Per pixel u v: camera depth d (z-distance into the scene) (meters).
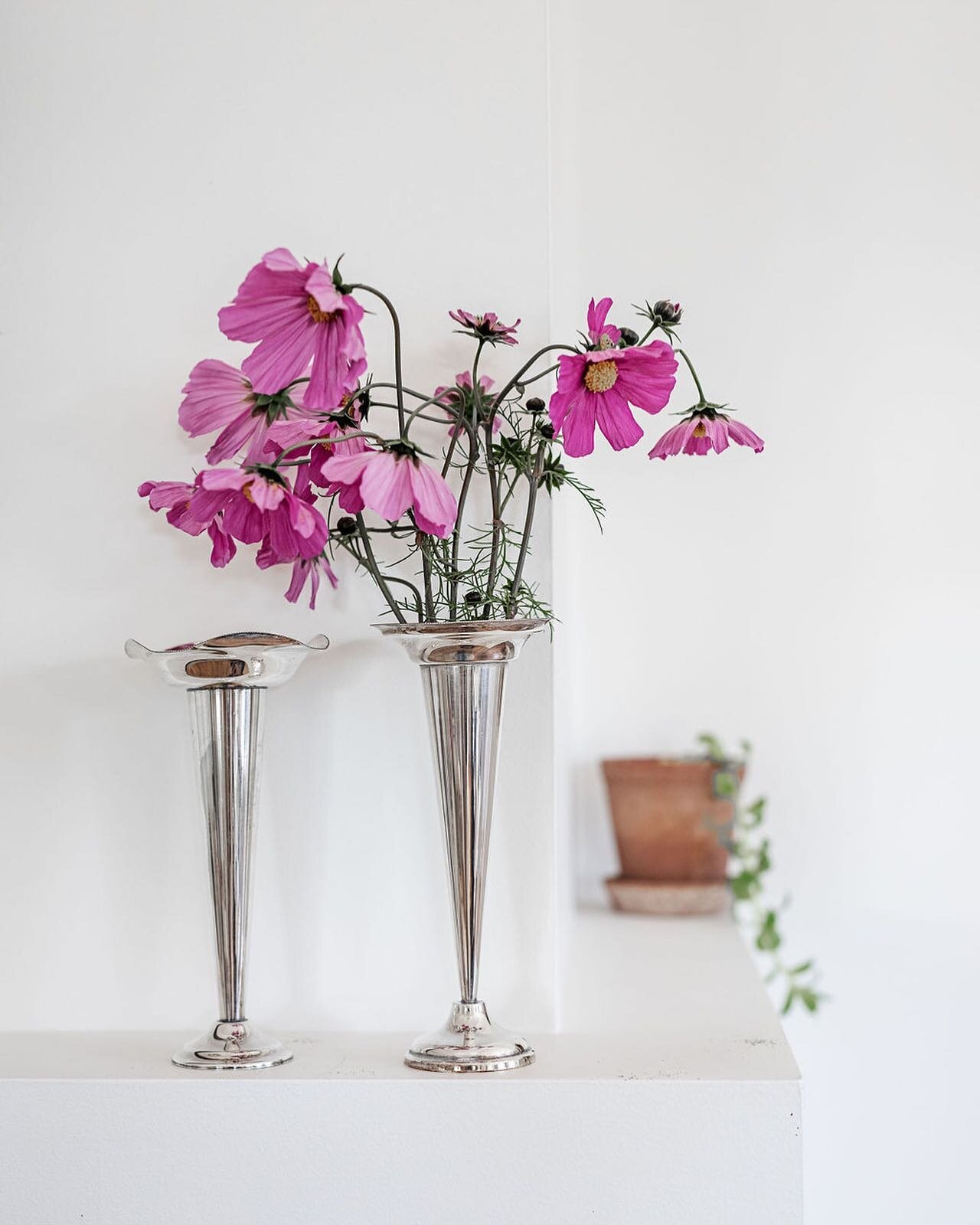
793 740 1.98
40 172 1.27
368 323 1.23
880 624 1.98
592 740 2.03
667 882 1.94
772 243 2.03
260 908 1.21
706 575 2.01
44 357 1.26
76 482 1.25
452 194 1.23
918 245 2.01
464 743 1.07
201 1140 1.02
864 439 2.00
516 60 1.24
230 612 1.23
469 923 1.08
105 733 1.24
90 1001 1.23
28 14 1.28
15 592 1.25
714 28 2.05
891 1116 1.94
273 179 1.25
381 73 1.25
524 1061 1.05
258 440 1.04
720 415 1.09
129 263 1.26
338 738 1.22
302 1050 1.12
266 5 1.26
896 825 1.96
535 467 1.10
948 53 2.02
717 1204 0.98
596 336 1.01
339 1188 1.01
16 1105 1.03
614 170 2.05
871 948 1.95
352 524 1.09
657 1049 1.11
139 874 1.23
